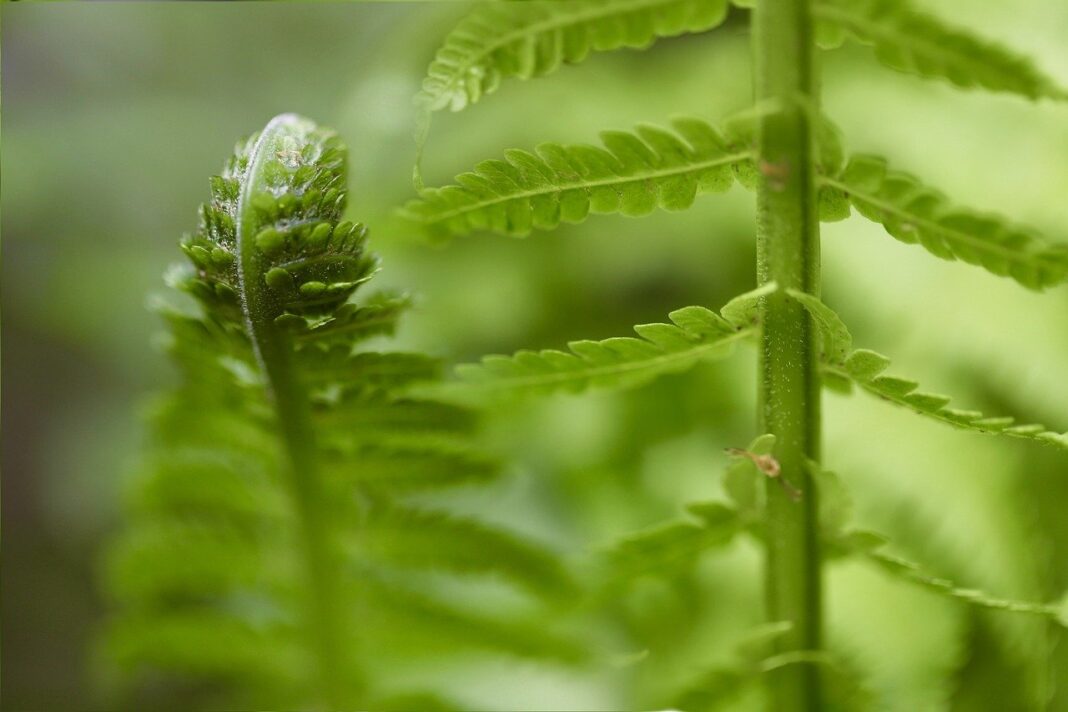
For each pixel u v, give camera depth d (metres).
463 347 0.35
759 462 0.25
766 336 0.25
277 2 0.58
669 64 0.39
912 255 0.32
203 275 0.25
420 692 0.29
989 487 0.30
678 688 0.27
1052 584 0.29
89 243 0.55
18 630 0.53
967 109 0.33
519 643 0.30
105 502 0.49
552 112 0.37
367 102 0.35
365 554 0.29
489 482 0.28
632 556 0.26
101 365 0.58
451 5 0.34
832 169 0.24
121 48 0.60
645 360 0.26
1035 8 0.31
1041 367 0.30
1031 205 0.31
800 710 0.26
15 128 0.57
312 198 0.24
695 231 0.35
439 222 0.25
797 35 0.24
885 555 0.25
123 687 0.46
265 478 0.29
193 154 0.57
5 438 0.56
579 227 0.36
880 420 0.31
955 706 0.29
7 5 0.59
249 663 0.31
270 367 0.25
